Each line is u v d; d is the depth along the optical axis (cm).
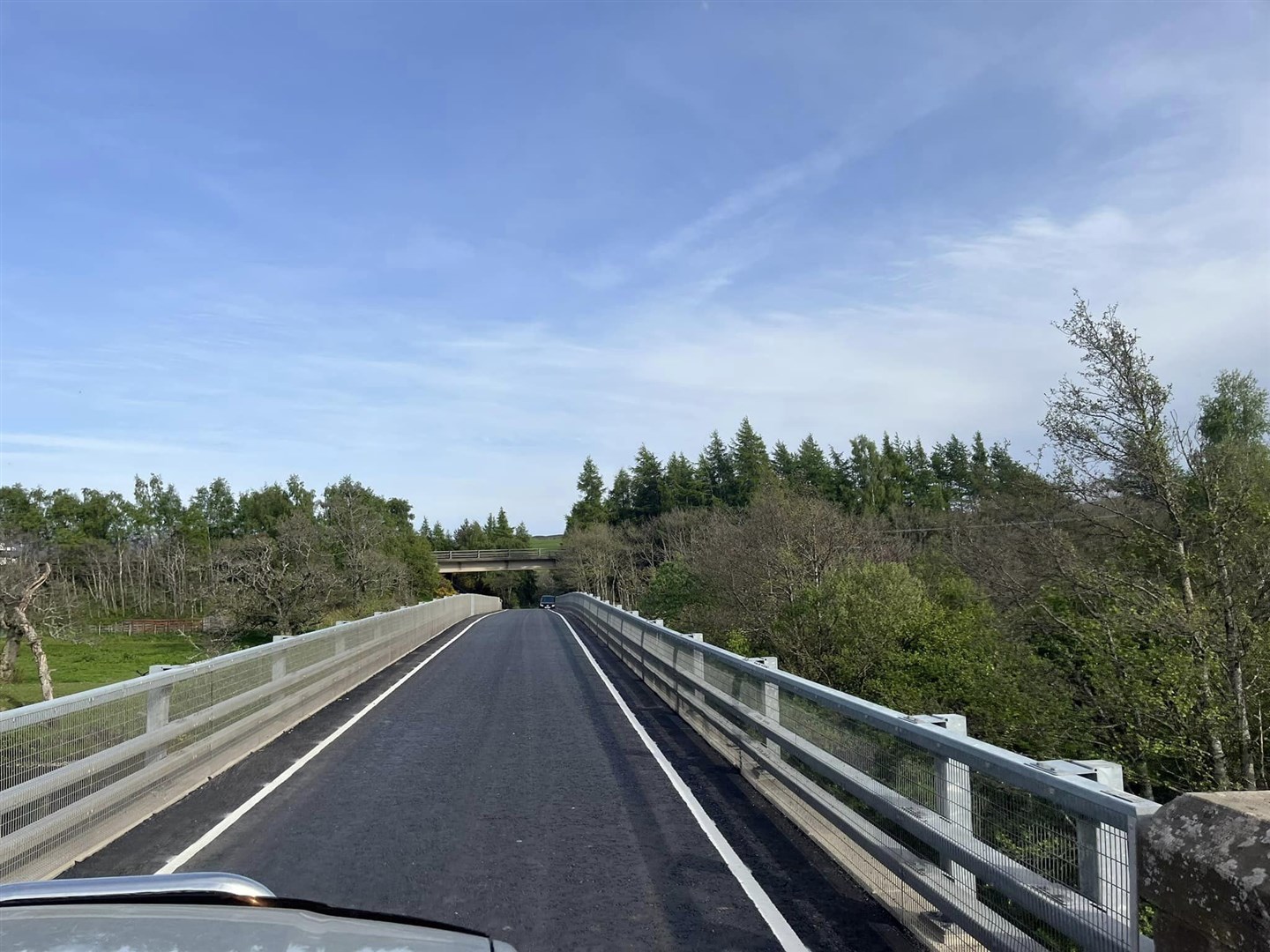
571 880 596
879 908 541
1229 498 1482
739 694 954
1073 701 1673
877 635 2225
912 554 3731
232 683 1005
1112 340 1590
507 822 741
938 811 463
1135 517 1650
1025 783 364
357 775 923
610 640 2531
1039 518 1786
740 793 839
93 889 260
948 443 8375
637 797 827
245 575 3812
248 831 715
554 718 1299
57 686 3506
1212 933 212
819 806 659
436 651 2455
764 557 2914
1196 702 1428
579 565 7806
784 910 539
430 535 14488
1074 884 341
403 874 610
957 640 2127
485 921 523
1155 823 243
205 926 235
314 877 602
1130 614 1491
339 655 1558
